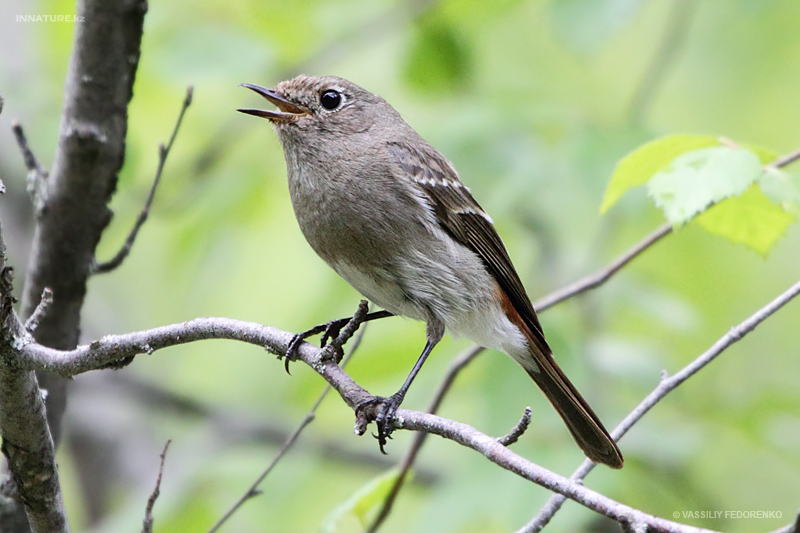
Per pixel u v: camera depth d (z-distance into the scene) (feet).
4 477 25.90
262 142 41.47
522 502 31.48
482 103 39.11
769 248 26.43
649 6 46.21
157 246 49.42
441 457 43.45
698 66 44.55
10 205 42.80
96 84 25.88
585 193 35.22
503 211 35.58
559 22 34.17
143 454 45.19
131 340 20.15
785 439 38.52
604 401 35.63
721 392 40.81
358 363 38.42
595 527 36.09
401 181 26.66
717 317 42.80
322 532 26.40
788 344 44.16
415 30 40.29
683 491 37.70
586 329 38.01
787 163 25.13
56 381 27.40
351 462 42.83
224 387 49.16
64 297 27.22
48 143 38.17
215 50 37.09
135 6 25.76
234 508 24.58
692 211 22.95
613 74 46.16
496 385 32.68
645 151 24.84
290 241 43.55
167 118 41.45
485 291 28.04
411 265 26.55
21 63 40.98
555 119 37.45
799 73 43.78
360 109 27.99
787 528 16.98
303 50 39.93
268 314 44.34
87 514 43.70
